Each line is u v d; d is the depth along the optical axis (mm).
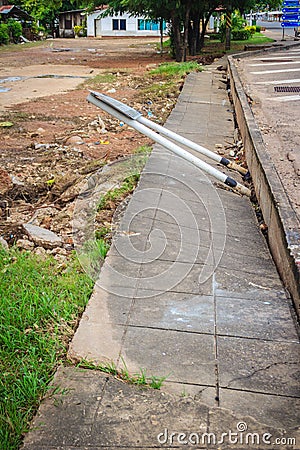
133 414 2604
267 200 5066
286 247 3971
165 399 2709
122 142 8203
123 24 48062
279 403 2723
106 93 13094
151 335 3244
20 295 3574
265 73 15125
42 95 13375
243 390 2807
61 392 2729
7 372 2883
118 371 2906
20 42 42594
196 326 3357
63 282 3785
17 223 5156
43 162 7258
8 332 3146
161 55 25047
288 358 3082
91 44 37219
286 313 3553
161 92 12602
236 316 3490
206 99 11484
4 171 6598
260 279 4082
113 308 3500
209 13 23625
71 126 9578
